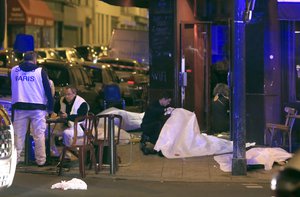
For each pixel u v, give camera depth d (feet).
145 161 48.93
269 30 55.67
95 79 83.56
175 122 51.62
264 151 47.16
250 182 41.50
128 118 62.69
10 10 142.20
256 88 56.13
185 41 61.36
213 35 81.05
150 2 61.87
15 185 39.42
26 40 47.85
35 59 45.16
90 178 42.50
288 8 54.75
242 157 43.24
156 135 52.01
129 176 43.01
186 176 43.16
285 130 52.13
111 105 72.69
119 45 142.00
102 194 37.01
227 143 52.21
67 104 47.80
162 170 45.29
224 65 69.00
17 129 44.65
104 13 204.03
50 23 155.63
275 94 56.18
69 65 71.26
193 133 51.62
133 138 53.98
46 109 45.21
